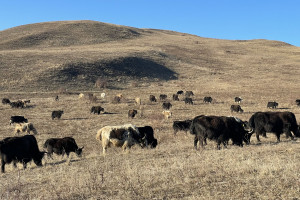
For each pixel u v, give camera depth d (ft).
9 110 117.29
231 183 21.81
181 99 142.10
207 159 30.50
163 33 510.17
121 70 221.05
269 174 22.93
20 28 392.88
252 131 44.52
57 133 77.46
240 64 279.49
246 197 18.98
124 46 319.47
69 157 43.75
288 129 46.19
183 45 370.32
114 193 21.84
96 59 232.53
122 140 43.11
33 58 227.61
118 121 92.22
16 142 36.63
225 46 388.37
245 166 25.44
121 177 25.48
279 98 138.31
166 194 20.74
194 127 42.19
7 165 42.29
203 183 22.24
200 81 204.85
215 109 112.68
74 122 92.89
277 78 207.92
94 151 50.24
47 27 393.50
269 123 46.34
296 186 20.03
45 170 34.01
